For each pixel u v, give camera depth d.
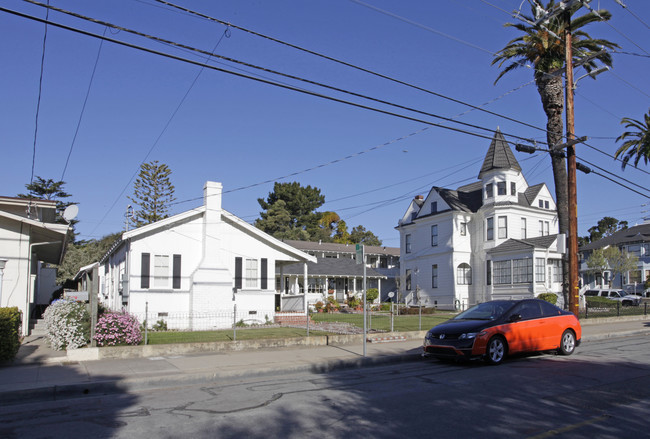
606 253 50.34
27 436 6.54
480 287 36.91
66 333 12.98
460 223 38.19
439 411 7.50
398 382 9.93
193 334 17.89
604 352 13.99
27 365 11.70
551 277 32.56
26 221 16.45
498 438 6.17
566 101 19.06
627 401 8.03
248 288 23.12
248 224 23.20
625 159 31.19
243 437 6.32
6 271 16.39
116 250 24.94
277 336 16.58
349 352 13.84
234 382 10.38
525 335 12.46
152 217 56.94
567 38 19.38
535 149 18.19
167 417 7.42
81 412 7.85
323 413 7.47
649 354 13.50
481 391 8.88
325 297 36.03
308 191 74.44
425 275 40.47
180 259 21.80
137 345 13.59
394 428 6.62
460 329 11.95
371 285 47.12
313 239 70.69
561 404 7.85
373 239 80.06
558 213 25.05
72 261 49.88
